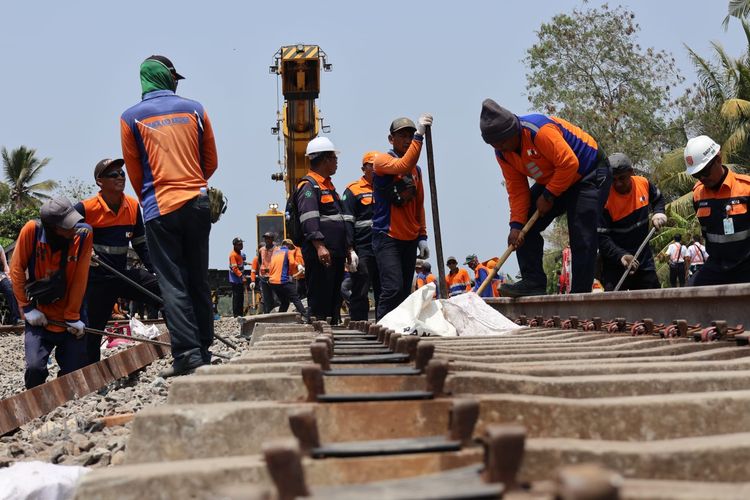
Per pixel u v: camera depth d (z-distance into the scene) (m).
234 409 2.64
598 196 8.40
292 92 25.91
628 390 3.07
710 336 4.75
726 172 7.63
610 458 2.18
